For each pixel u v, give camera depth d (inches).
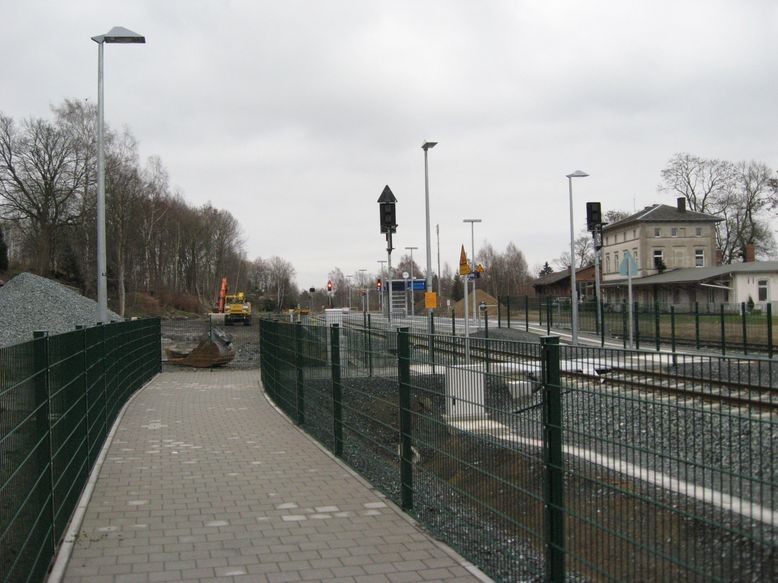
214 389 671.8
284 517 256.2
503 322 1563.7
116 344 480.1
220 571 201.8
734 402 124.3
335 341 360.5
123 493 291.6
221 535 235.5
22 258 3176.7
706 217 2783.0
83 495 281.1
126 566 205.8
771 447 111.9
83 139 2610.7
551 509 164.7
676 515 129.1
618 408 145.7
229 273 4650.6
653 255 2787.9
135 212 2901.1
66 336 241.4
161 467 340.2
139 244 3117.6
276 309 4276.6
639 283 2541.8
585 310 1259.8
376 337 296.5
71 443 253.0
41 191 2544.3
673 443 132.5
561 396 165.3
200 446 391.9
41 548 185.3
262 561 210.1
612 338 1171.9
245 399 596.1
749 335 951.6
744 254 2723.9
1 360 142.5
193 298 3595.0
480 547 202.4
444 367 224.8
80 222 2600.9
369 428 307.7
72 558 212.8
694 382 135.3
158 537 233.3
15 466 152.7
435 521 233.6
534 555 173.9
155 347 813.2
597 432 152.6
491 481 194.9
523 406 177.0
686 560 125.6
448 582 192.1
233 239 4643.2
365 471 317.7
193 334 1529.3
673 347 899.4
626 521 142.1
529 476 175.8
